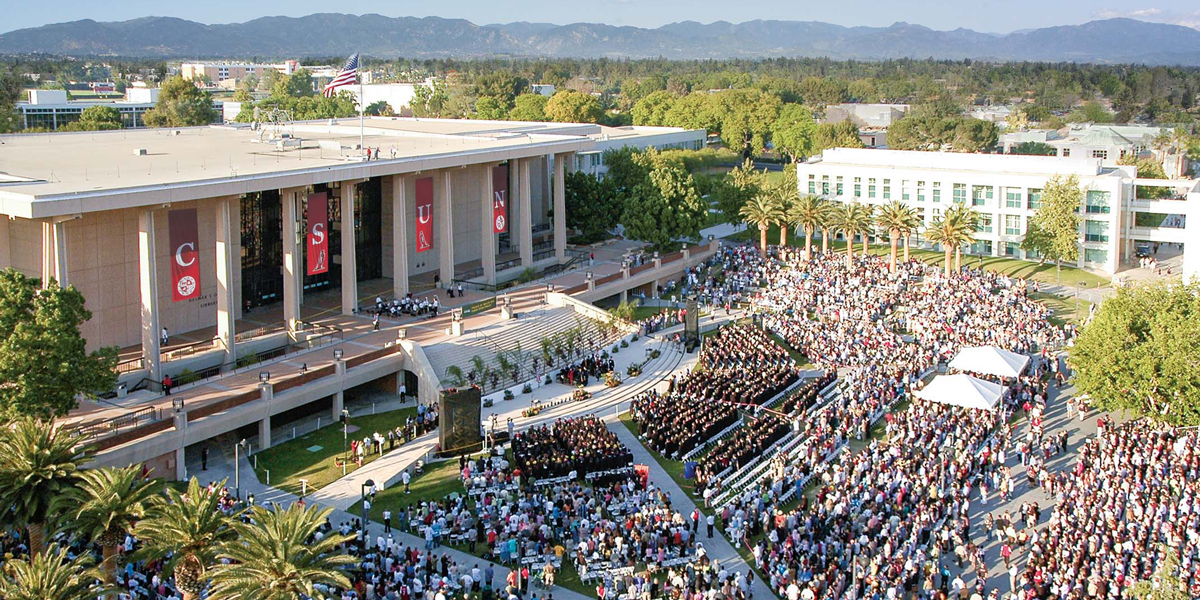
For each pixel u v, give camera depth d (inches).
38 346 2228.1
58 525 1732.3
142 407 2610.7
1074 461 2645.2
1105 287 4712.1
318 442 2780.5
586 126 5954.7
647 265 4512.8
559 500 2226.9
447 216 4060.0
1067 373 3388.3
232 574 1487.5
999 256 5315.0
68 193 2628.0
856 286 4205.2
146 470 2426.2
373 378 3095.5
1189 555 1966.0
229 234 3051.2
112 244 3048.7
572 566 2070.6
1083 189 4992.6
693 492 2437.3
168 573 1643.7
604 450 2470.5
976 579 1993.1
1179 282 3063.5
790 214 4877.0
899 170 5506.9
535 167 5374.0
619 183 5585.6
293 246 3260.3
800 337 3590.1
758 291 4315.9
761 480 2425.0
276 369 3016.7
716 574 1988.2
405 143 4478.3
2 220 2972.4
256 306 3715.6
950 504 2321.6
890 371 3191.4
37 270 2923.2
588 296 4087.1
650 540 2078.0
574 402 3021.7
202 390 2815.0
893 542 2087.8
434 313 3676.2
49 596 1477.6
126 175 3078.2
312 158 3713.1
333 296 3971.5
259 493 2412.6
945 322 3659.0
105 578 1707.7
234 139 4520.2
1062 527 2129.7
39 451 1791.3
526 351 3368.6
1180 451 2534.5
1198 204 4131.4
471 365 3186.5
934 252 5378.9
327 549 1568.7
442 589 1866.4
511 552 2050.9
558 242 4682.6
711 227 6023.6
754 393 2977.4
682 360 3484.3
